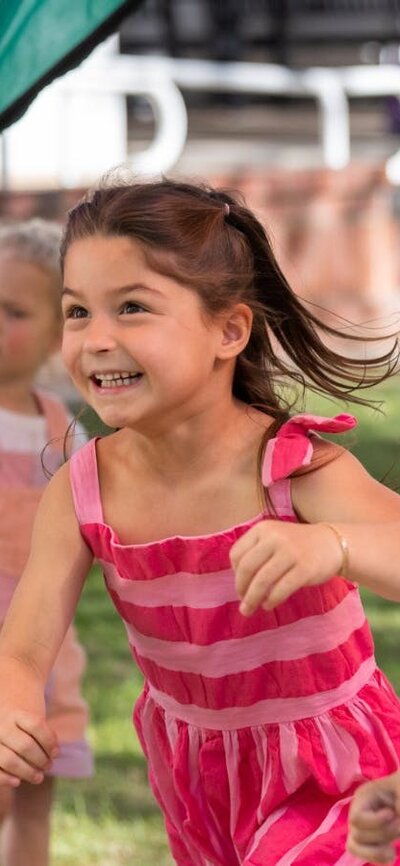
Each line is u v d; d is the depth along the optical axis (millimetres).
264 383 2541
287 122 15906
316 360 2629
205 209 2348
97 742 4660
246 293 2400
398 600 2170
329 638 2424
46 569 2510
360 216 10125
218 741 2500
